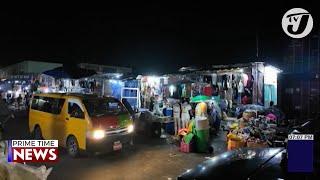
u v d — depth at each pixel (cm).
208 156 1001
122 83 1991
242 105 1488
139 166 890
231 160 436
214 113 1401
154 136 1333
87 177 791
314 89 1617
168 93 1817
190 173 430
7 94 2820
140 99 1964
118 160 959
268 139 1010
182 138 1118
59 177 790
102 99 1043
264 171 371
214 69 1614
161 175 806
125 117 1045
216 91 1603
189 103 1384
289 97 1683
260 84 1487
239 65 1533
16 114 2211
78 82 2130
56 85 2244
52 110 1123
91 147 953
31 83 2519
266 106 1548
